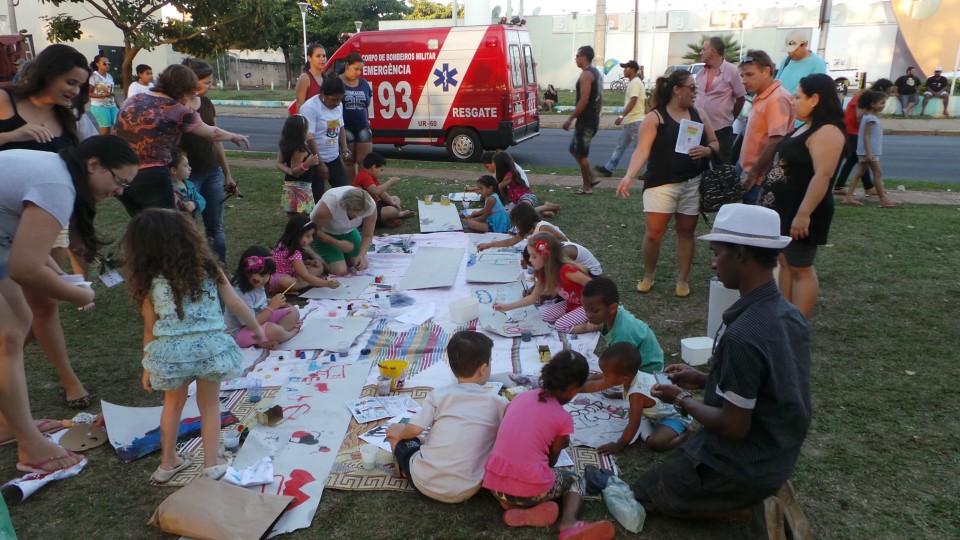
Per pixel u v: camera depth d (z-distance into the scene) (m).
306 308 5.19
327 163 7.35
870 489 3.06
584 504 2.97
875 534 2.78
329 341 4.54
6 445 3.45
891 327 4.83
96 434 3.50
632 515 2.78
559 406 2.90
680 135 5.04
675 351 4.50
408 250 6.72
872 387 3.99
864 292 5.51
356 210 5.69
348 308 5.20
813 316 5.05
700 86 7.52
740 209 2.50
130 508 2.96
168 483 3.12
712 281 4.44
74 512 2.94
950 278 5.80
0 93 3.62
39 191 2.86
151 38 12.05
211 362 3.00
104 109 12.66
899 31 30.70
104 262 3.42
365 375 4.09
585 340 4.56
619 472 3.19
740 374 2.39
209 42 12.95
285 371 4.16
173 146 4.76
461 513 2.91
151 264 2.92
